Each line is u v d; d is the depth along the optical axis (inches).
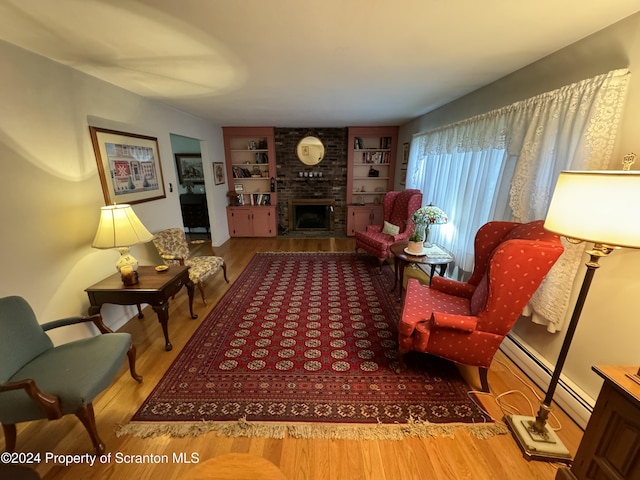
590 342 63.0
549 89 75.5
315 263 169.3
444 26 60.3
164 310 85.0
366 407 67.4
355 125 216.4
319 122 201.8
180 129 151.8
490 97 101.3
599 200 41.2
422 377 77.4
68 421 63.2
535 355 76.7
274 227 230.5
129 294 82.8
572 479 46.4
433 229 144.4
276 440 59.2
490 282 63.6
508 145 87.2
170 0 49.6
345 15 55.7
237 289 134.1
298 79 97.1
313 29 61.5
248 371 79.9
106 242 80.1
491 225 83.5
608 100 57.2
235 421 63.4
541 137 74.2
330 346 91.2
